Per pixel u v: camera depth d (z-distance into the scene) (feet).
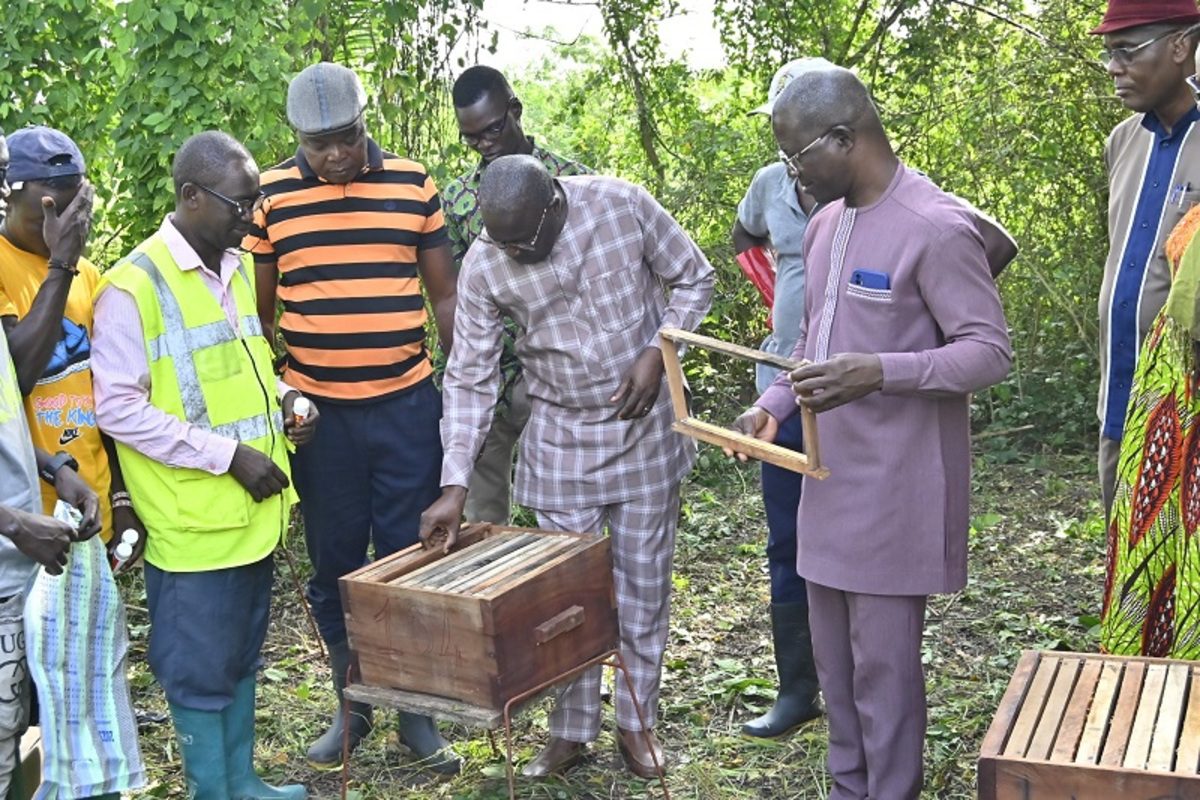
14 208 11.17
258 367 12.25
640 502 13.19
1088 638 16.67
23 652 10.34
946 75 27.14
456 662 10.78
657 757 13.37
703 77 28.66
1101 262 25.90
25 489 10.12
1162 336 10.72
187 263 11.81
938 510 10.66
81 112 20.83
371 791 13.48
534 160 12.16
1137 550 10.87
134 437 11.44
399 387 13.52
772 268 15.29
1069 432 25.79
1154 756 8.02
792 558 13.94
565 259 12.52
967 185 26.27
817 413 10.70
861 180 10.55
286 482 12.23
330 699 15.74
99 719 10.75
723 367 27.20
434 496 13.83
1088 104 25.64
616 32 27.81
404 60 19.95
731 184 26.73
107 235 21.56
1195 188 12.51
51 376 11.42
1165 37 12.39
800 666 14.16
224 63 18.61
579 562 11.40
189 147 11.73
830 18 27.66
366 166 13.26
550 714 13.85
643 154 28.89
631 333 12.87
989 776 8.14
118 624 10.95
